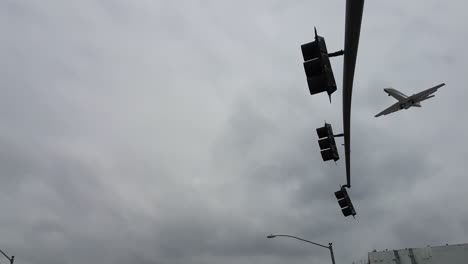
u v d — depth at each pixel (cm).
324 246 2912
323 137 941
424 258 5175
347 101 746
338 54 634
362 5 446
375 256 5391
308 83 574
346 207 1333
